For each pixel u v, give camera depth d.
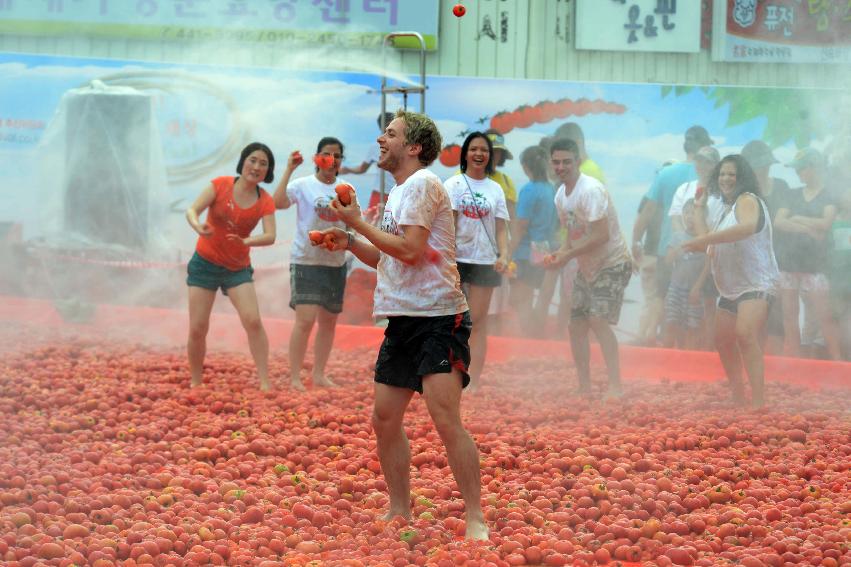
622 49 17.16
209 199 9.92
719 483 6.81
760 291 9.42
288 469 7.09
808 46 16.97
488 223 10.19
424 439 8.00
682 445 8.00
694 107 15.96
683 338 14.59
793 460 7.53
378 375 5.68
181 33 17.12
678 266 14.51
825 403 10.20
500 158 15.02
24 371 10.77
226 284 10.24
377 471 7.15
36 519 5.70
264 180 9.99
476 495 5.53
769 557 5.21
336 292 10.49
